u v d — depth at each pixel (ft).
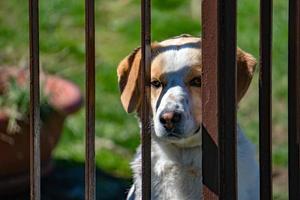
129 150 39.63
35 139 18.66
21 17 48.73
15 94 34.09
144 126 18.22
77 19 49.29
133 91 23.24
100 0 51.78
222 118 17.78
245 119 41.29
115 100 42.50
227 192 17.94
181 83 22.11
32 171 18.83
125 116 41.68
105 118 41.63
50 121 34.91
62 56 45.70
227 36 17.48
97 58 45.78
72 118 41.73
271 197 18.03
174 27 46.96
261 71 17.66
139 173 23.90
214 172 18.10
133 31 48.62
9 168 34.50
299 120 17.88
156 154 23.71
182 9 49.57
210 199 18.21
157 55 22.74
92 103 18.24
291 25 17.63
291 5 17.58
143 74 18.04
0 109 33.99
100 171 38.11
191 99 21.98
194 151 23.13
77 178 37.73
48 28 48.32
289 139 18.01
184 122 21.53
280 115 41.55
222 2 17.39
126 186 36.68
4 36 46.75
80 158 39.52
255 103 42.27
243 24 46.93
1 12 49.44
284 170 37.22
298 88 17.80
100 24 49.62
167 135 21.68
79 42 47.32
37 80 18.40
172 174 23.50
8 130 33.55
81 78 44.09
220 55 17.58
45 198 35.96
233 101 17.67
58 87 36.29
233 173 17.87
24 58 39.81
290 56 17.74
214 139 17.98
